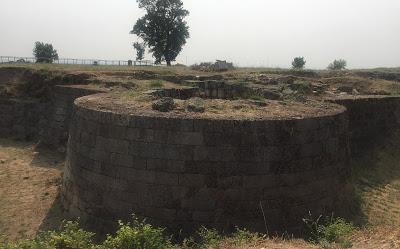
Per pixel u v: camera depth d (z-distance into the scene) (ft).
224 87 56.49
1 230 32.86
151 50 175.32
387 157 50.03
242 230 28.50
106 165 32.01
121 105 35.14
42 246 24.90
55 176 45.24
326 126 33.14
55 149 56.80
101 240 30.94
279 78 68.23
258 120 29.96
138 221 30.17
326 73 99.50
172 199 29.81
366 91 71.72
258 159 29.89
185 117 29.89
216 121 29.55
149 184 30.27
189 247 26.73
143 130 30.45
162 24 169.68
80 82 66.85
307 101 42.75
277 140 30.35
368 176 44.65
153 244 24.43
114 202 31.50
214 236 27.14
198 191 29.60
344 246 23.00
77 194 34.40
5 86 70.79
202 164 29.58
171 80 73.26
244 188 29.71
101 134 32.50
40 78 69.46
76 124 36.01
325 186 32.91
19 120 65.51
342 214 33.88
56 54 167.32
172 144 29.81
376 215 35.01
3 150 57.16
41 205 37.63
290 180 30.81
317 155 32.27
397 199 39.45
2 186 42.24
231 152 29.55
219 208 29.53
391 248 22.29
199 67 100.68
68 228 27.89
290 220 30.66
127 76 73.92
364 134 51.83
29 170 47.55
